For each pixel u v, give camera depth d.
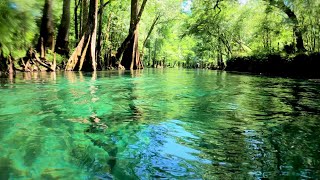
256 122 5.02
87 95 7.66
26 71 15.88
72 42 26.80
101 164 3.06
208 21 39.94
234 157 3.35
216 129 4.54
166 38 63.78
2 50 13.42
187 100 7.38
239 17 41.44
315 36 22.80
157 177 2.78
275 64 25.16
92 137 3.97
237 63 37.09
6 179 2.65
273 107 6.55
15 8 10.45
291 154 3.44
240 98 7.92
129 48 27.83
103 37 34.06
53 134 4.03
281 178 2.78
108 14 32.53
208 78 16.97
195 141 3.92
